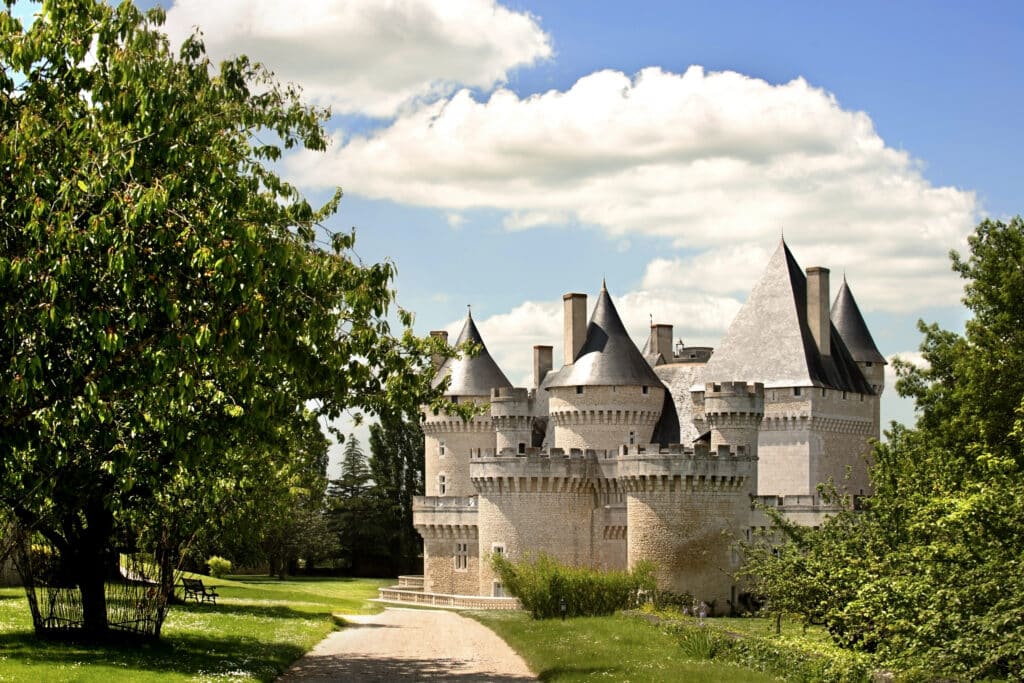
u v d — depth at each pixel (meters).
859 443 84.81
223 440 30.81
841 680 30.31
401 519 119.25
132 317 22.66
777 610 43.12
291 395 30.09
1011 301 54.62
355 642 43.53
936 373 59.94
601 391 78.38
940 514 30.39
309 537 104.94
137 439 29.31
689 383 83.62
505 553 71.25
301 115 28.36
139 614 36.81
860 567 35.75
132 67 23.73
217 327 23.11
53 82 24.55
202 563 95.19
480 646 42.41
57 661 30.25
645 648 38.47
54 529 34.88
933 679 27.25
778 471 81.50
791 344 82.44
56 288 21.44
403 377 29.70
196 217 23.95
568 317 80.88
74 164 23.52
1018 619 25.86
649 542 64.19
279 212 27.03
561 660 34.84
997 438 50.94
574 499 72.19
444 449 91.31
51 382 23.53
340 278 26.44
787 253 85.94
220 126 25.62
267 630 43.66
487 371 91.50
